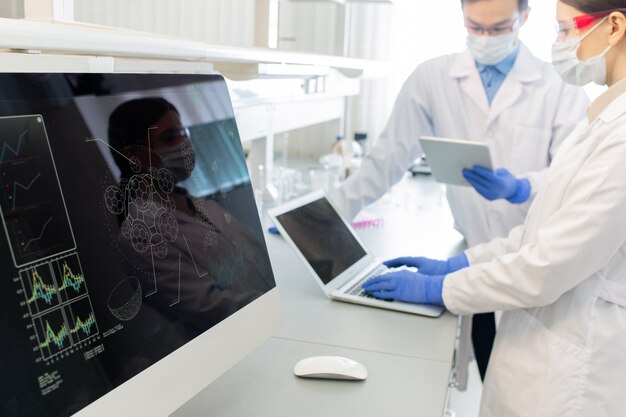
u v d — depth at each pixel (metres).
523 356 1.55
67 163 0.81
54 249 0.78
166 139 1.02
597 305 1.47
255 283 1.21
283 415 1.13
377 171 2.59
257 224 1.27
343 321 1.60
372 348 1.45
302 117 3.39
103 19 3.77
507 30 2.36
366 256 2.04
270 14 2.23
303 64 1.96
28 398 0.73
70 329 0.79
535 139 2.49
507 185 2.18
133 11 3.83
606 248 1.38
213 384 1.23
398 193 3.58
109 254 0.87
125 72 0.93
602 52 1.51
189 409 1.13
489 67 2.54
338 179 3.68
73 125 0.83
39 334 0.75
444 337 1.53
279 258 2.12
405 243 2.56
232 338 1.10
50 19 1.19
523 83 2.50
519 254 1.48
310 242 1.81
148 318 0.92
